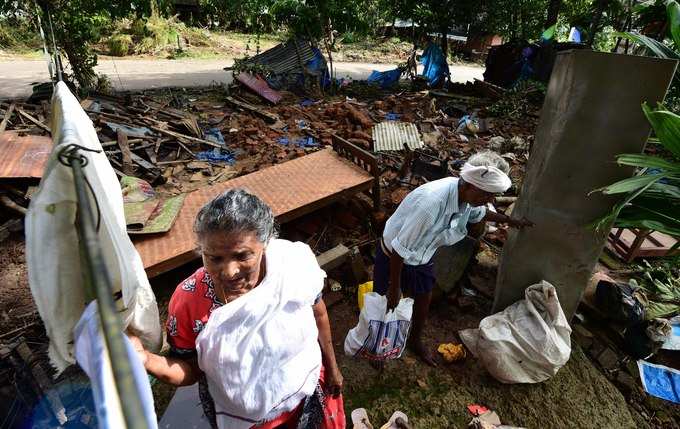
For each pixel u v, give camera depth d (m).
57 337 0.92
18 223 3.94
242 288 1.30
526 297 2.75
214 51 17.78
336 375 1.82
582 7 13.71
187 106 8.73
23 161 4.35
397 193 4.79
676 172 1.92
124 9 9.39
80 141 0.87
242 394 1.31
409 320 2.44
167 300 3.34
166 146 6.29
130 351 0.76
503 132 8.75
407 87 12.98
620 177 2.34
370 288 3.20
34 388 2.14
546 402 2.63
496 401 2.64
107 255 0.94
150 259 2.98
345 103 9.27
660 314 3.02
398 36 22.69
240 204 1.21
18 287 3.39
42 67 11.98
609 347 3.06
